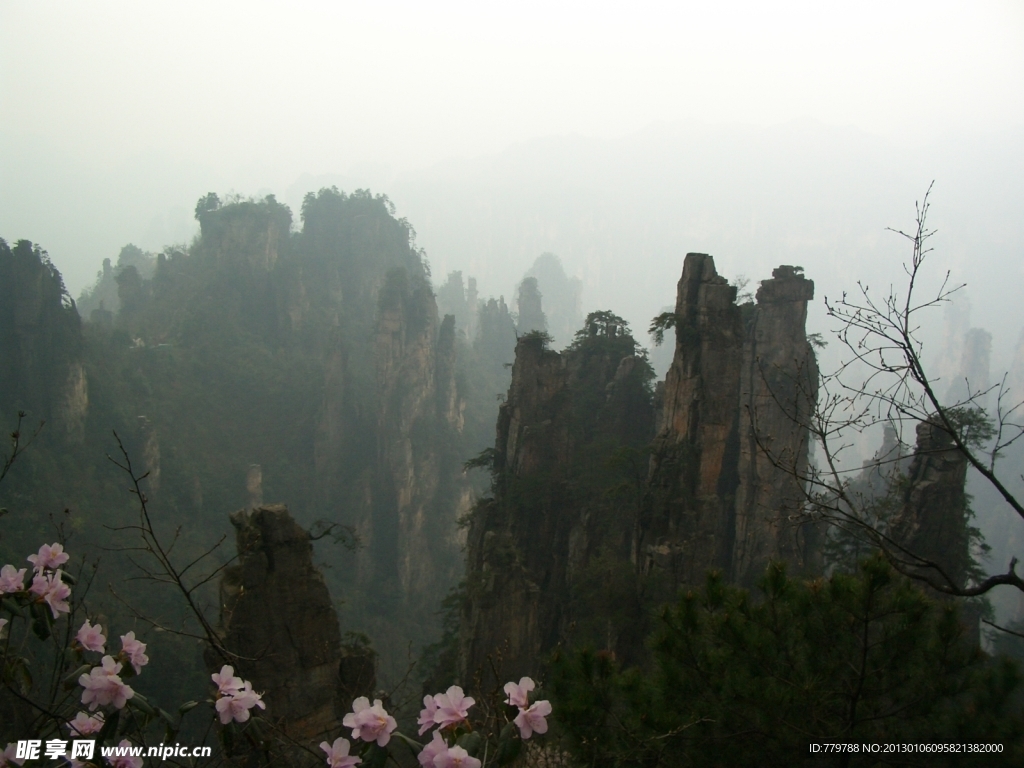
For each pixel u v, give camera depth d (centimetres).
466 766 636
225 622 2116
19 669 858
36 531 6281
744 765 1219
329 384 10025
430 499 10112
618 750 1224
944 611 1212
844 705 1231
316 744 2150
